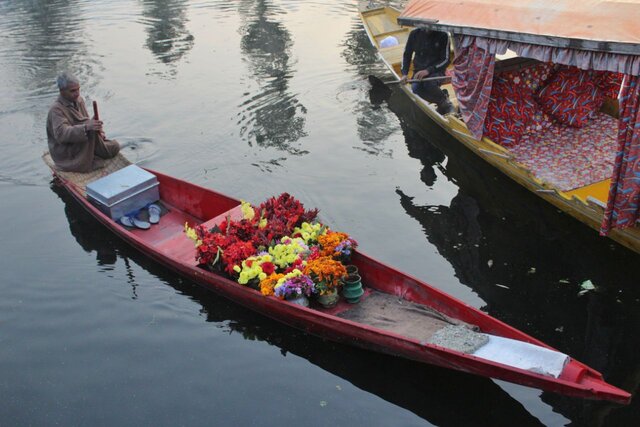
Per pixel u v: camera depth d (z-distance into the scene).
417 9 9.53
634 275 6.88
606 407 5.29
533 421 5.18
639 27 6.35
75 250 7.60
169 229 7.83
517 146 9.07
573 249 7.38
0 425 5.24
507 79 9.11
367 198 8.59
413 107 11.27
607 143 8.86
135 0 18.45
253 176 9.13
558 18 7.24
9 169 9.55
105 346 6.09
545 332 6.14
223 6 17.58
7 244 7.75
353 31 15.08
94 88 12.23
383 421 5.21
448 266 7.19
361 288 6.19
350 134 10.39
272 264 6.21
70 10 17.47
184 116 11.05
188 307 6.61
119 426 5.20
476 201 8.48
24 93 12.05
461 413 5.29
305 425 5.17
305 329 6.13
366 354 5.93
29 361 5.91
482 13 8.36
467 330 5.49
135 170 8.23
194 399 5.45
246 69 13.02
